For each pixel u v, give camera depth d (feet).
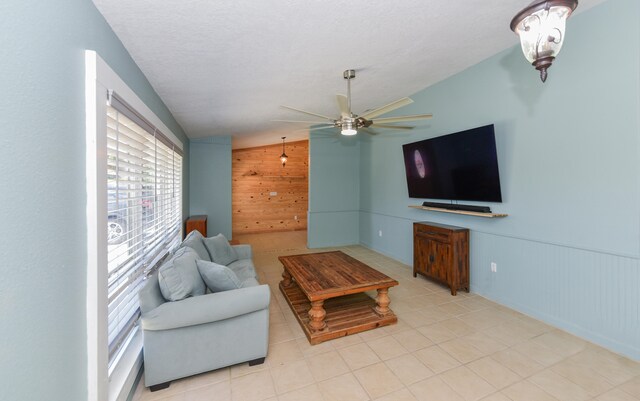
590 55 7.32
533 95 8.70
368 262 15.38
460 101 11.24
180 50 6.59
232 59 7.50
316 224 19.56
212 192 18.80
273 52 7.47
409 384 5.97
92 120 4.23
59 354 3.50
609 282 7.09
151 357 5.72
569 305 7.96
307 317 8.79
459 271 10.81
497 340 7.62
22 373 2.84
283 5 5.55
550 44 3.96
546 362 6.64
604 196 7.15
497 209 10.03
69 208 3.73
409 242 14.78
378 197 17.69
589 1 7.06
